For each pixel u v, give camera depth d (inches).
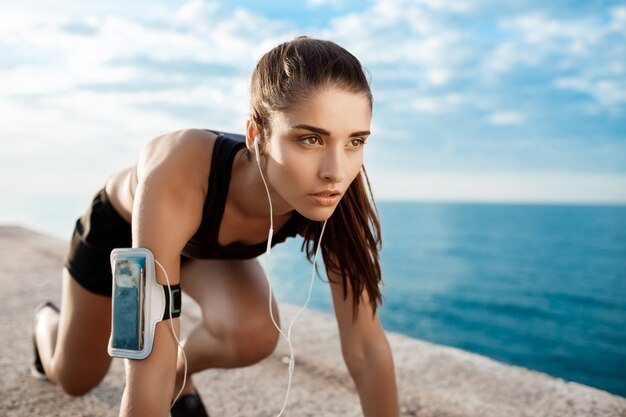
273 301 71.3
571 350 1005.2
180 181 52.1
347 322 63.0
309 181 44.6
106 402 86.3
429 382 93.5
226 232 58.6
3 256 228.2
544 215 6525.6
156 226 49.2
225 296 67.8
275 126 44.8
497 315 1310.3
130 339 47.1
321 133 43.1
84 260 74.5
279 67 45.0
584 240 3496.6
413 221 5290.4
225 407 84.3
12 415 80.8
